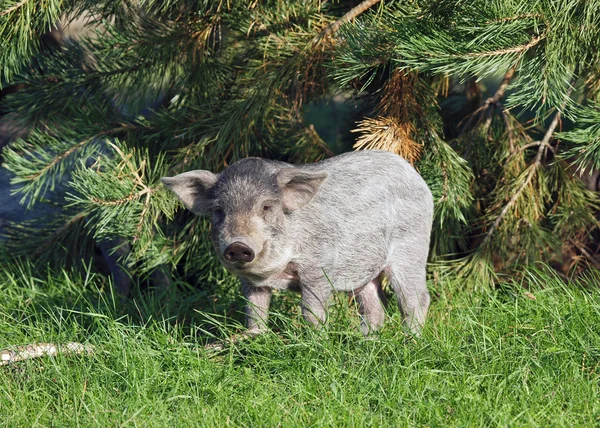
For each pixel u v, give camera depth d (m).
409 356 9.04
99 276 13.62
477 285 11.87
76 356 9.69
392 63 11.20
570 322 9.65
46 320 11.08
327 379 8.88
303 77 11.92
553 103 9.76
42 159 13.26
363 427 7.88
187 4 12.06
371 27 10.87
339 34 11.37
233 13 11.93
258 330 9.96
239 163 9.64
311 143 12.98
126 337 9.82
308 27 11.73
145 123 12.62
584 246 13.34
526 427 7.77
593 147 10.07
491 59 9.77
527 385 8.63
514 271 12.57
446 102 13.77
